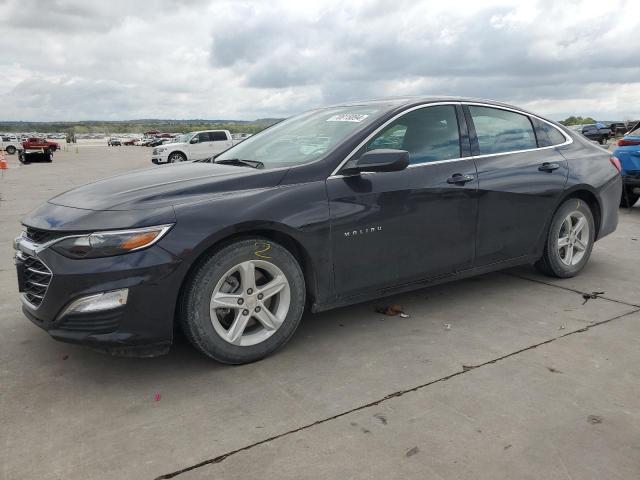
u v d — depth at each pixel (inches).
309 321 159.3
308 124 169.5
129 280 114.3
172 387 121.2
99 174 889.5
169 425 105.9
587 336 146.5
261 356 132.7
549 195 181.8
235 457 95.3
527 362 131.0
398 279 152.8
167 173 147.2
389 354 136.5
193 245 118.5
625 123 1493.6
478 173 165.5
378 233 145.3
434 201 154.9
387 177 147.8
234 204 125.6
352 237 141.0
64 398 116.7
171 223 118.3
